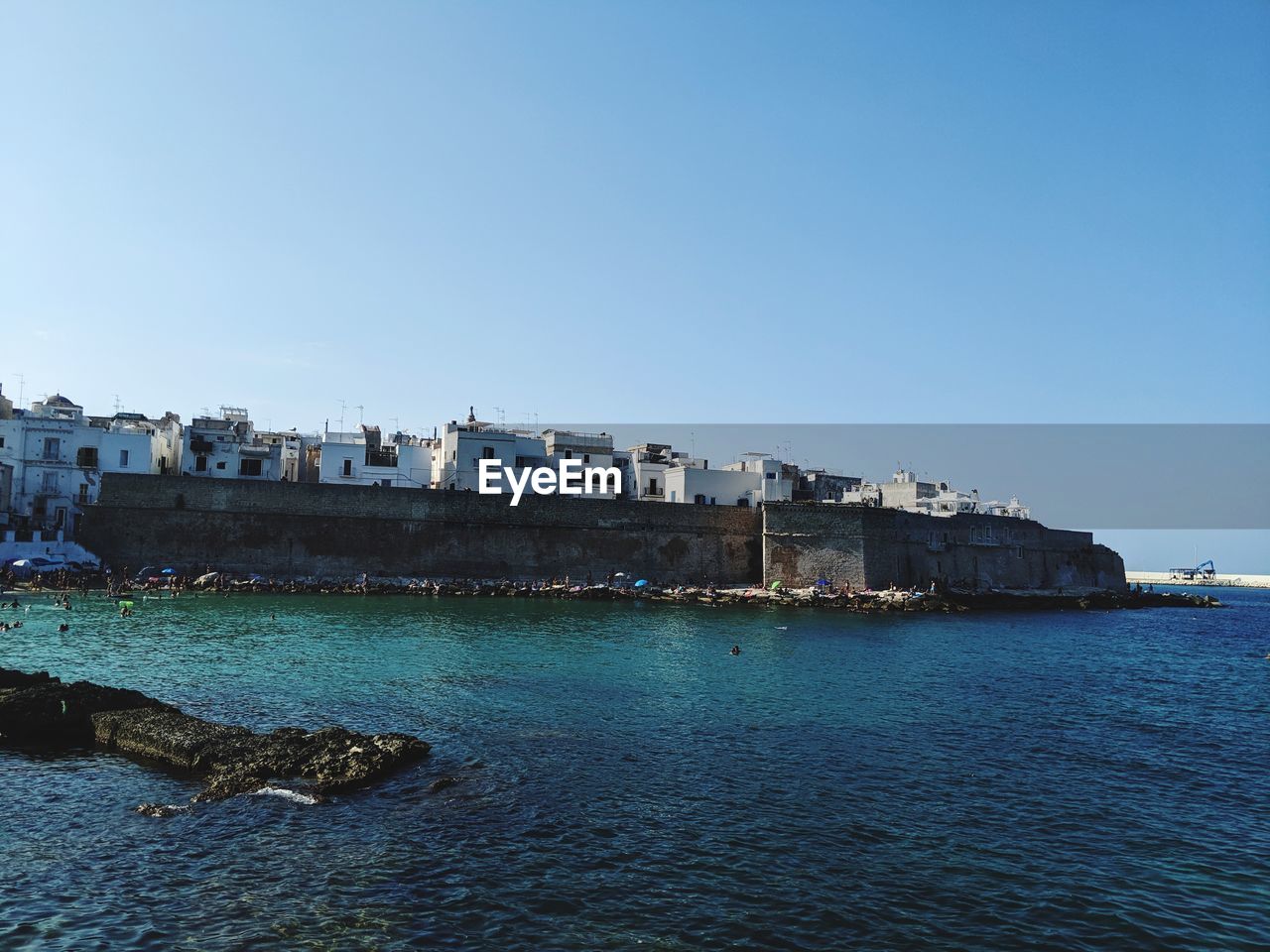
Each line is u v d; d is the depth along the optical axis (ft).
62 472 258.37
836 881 56.59
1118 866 61.00
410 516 259.39
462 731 90.53
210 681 112.47
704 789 74.13
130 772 73.67
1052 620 266.36
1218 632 251.39
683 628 194.08
